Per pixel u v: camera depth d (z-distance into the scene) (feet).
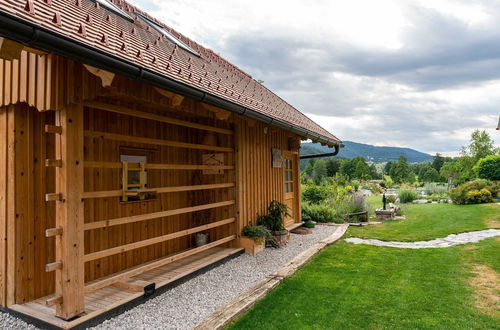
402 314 12.18
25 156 11.73
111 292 12.83
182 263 16.92
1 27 6.30
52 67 9.77
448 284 15.44
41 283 12.23
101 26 11.06
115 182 15.42
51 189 12.51
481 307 12.82
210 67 20.01
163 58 12.91
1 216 11.64
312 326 11.14
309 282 15.65
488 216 37.09
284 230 23.27
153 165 13.74
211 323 10.77
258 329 10.84
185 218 20.48
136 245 12.57
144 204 17.16
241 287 14.64
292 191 31.17
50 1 9.34
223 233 20.66
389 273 17.20
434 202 59.67
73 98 10.23
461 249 22.54
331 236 26.55
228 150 19.60
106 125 14.94
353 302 13.28
